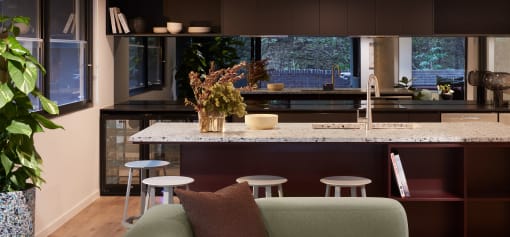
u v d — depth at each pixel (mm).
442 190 5598
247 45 10070
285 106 8562
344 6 8617
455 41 10094
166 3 9000
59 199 6746
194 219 3508
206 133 5531
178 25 8688
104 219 7035
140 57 9422
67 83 7324
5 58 4348
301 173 5727
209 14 8984
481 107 8383
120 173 8273
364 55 10039
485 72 8625
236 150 5742
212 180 5773
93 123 7984
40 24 6406
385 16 8617
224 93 5562
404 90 9844
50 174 6477
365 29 8625
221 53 9805
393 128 5859
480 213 5543
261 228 3615
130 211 7426
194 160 5777
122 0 8969
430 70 10156
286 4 8625
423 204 5551
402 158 5605
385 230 3723
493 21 8969
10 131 4398
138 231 3324
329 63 10273
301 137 5262
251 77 9758
